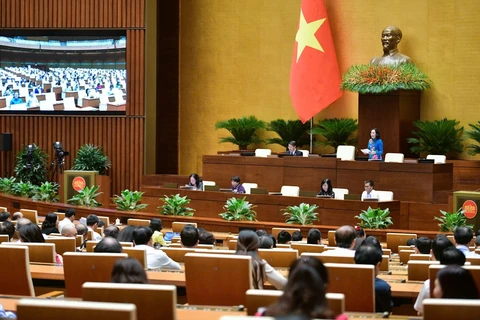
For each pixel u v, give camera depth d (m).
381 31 22.33
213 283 6.12
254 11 23.39
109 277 6.09
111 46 22.66
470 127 21.28
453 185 19.78
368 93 20.36
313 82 21.66
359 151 20.53
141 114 22.58
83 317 3.78
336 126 21.28
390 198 17.38
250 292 4.49
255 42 23.42
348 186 18.64
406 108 20.53
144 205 18.06
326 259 6.93
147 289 4.43
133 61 22.55
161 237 11.27
